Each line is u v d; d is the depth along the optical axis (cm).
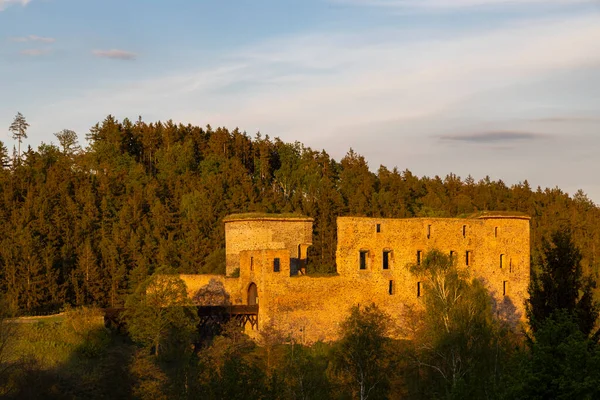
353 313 8225
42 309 11581
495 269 10981
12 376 7238
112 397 7250
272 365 7694
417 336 8650
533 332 5150
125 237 13612
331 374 7019
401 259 10394
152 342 8538
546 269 5275
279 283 9700
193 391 5488
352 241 10169
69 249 12812
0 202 13888
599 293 9750
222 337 8638
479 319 7931
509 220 11112
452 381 7106
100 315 8744
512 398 4178
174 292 8819
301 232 10712
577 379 4047
